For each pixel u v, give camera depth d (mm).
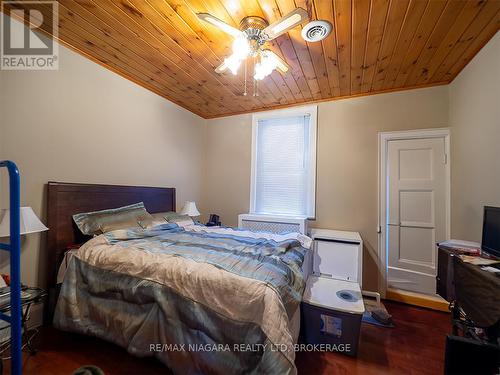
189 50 2172
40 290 1699
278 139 3576
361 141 3018
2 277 1646
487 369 1043
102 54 2256
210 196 4012
